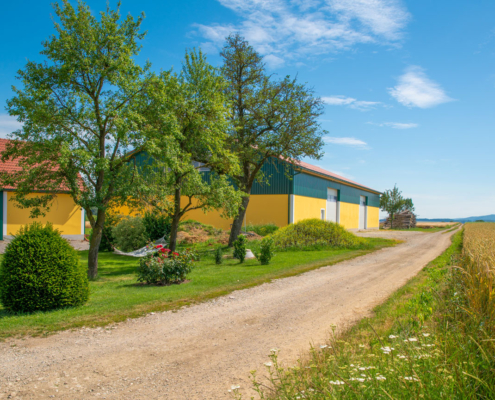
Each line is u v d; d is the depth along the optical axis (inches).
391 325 214.4
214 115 561.6
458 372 105.6
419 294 282.8
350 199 1681.8
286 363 170.6
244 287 358.3
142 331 222.4
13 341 201.2
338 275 433.7
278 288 356.2
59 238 280.7
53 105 384.2
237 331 223.8
